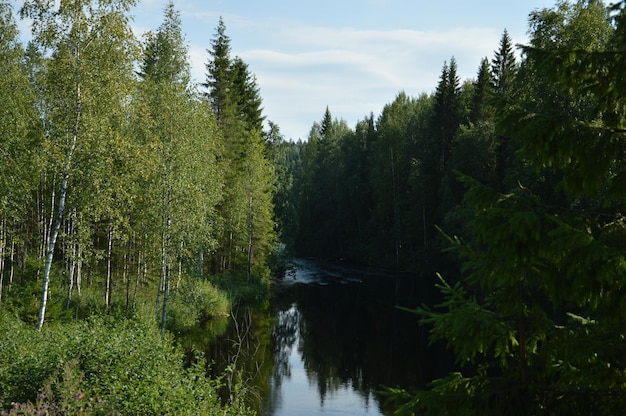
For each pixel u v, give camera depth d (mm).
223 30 34938
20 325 14359
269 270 40719
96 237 28656
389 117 57125
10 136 19172
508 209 4379
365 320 28391
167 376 10148
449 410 4438
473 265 4852
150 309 22578
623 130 4410
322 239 62938
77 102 16031
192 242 22188
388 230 52969
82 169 16703
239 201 34219
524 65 20625
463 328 4547
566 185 4816
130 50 16750
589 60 4449
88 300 22219
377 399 16344
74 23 15820
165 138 20750
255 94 43188
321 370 19375
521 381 4598
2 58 19062
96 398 8711
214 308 26969
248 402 15789
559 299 4434
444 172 42281
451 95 44281
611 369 4484
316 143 75562
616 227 4574
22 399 9055
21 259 26719
